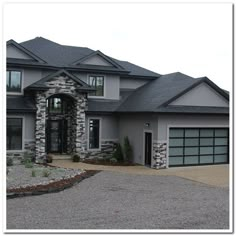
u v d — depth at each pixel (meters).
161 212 9.98
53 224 8.66
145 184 14.12
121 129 22.03
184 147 19.42
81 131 20.66
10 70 20.02
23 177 14.37
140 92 23.23
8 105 18.97
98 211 9.95
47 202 10.86
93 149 21.61
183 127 19.23
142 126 19.78
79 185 13.57
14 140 19.39
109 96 22.80
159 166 18.33
